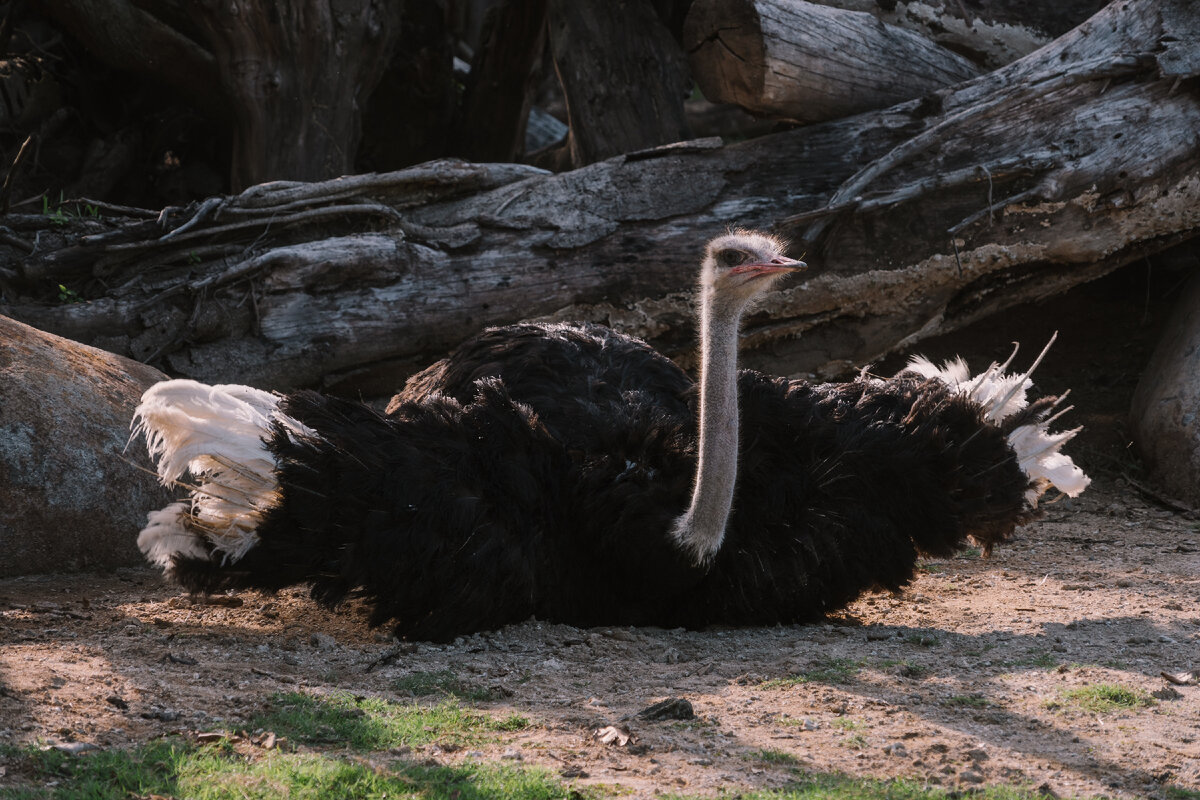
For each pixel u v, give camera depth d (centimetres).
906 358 1920
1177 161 1625
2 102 2100
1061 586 1176
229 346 1513
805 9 1633
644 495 954
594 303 1605
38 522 1140
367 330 1549
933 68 1739
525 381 1059
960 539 1039
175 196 2195
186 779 607
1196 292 1770
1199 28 1614
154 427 937
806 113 1656
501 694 800
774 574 989
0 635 898
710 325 909
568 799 605
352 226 1598
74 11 1923
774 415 1013
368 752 672
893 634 977
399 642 934
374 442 929
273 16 1756
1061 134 1609
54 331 1451
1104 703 783
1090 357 1941
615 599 1002
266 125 1797
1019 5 1853
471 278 1578
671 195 1608
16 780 595
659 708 752
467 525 916
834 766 668
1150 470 1627
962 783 642
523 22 2192
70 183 2116
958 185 1586
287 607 1051
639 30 1903
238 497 932
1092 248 1645
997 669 868
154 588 1119
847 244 1589
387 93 2258
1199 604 1092
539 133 3062
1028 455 1113
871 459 1009
